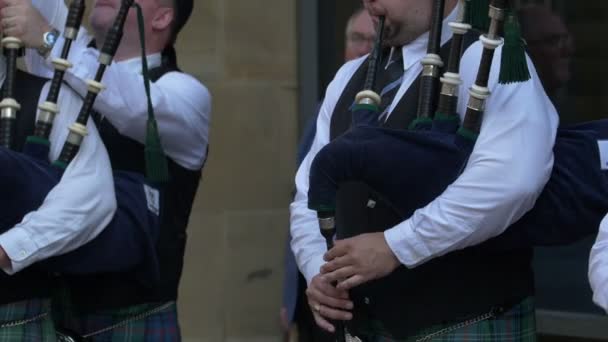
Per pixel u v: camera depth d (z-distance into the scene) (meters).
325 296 8.28
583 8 12.38
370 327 8.46
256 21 13.24
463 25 7.84
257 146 13.34
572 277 12.77
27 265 8.40
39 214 8.40
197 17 13.29
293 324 10.87
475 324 8.04
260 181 13.38
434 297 8.05
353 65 9.10
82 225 8.54
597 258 6.93
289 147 13.33
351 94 8.84
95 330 9.56
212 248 13.49
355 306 8.42
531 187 7.57
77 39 9.35
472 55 7.98
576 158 7.87
